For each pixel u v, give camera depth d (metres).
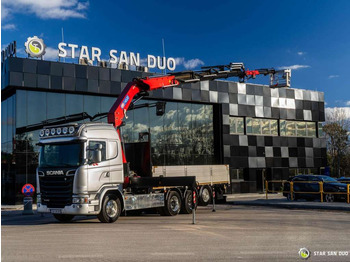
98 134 15.71
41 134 16.02
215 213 19.64
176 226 14.34
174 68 40.28
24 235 12.32
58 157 15.48
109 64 36.50
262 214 18.78
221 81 42.78
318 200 26.62
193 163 40.56
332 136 64.31
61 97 34.03
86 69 34.66
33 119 32.66
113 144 16.27
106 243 10.55
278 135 47.28
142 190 18.25
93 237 11.69
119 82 36.16
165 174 20.75
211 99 41.75
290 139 47.94
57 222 16.77
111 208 16.03
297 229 13.33
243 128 44.62
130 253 9.12
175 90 39.38
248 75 24.05
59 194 15.24
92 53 35.53
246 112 44.31
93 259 8.44
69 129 15.29
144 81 19.73
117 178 16.19
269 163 45.78
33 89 32.81
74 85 33.97
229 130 42.75
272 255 8.86
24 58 32.16
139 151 19.84
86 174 15.02
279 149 46.78
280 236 11.73
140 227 14.14
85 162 15.08
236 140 43.31
